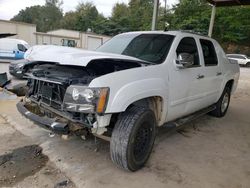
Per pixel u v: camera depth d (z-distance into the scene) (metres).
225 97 6.25
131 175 3.31
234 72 6.30
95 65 3.37
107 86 2.88
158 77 3.55
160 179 3.27
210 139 4.75
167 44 4.04
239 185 3.26
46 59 3.24
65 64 3.01
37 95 3.58
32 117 3.35
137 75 3.24
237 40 42.44
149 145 3.52
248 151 4.32
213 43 5.32
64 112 3.12
